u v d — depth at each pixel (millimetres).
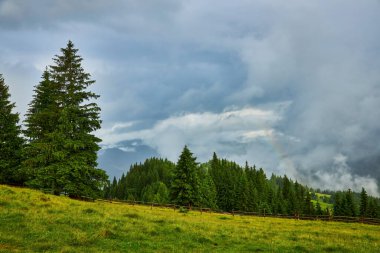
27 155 37094
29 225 17469
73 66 39000
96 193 36500
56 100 37438
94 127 38125
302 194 132000
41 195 28828
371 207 83938
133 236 18094
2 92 42656
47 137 36312
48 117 37219
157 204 48531
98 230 18469
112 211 27469
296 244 19828
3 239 14320
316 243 20531
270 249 18000
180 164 62156
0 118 40500
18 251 12836
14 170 38812
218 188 97062
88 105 37625
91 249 14320
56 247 14141
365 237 24156
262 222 35625
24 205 22906
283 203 103438
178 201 60031
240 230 24938
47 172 33594
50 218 19906
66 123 35438
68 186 33250
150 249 15680
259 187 119938
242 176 114812
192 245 17609
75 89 37719
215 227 25125
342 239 22453
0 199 23109
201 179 86688
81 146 35344
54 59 38906
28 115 39531
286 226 31828
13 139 40594
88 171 35375
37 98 40938
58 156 33656
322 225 34656
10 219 18375
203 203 76188
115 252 14352
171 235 19828
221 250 17031
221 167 127750
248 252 17016
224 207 92188
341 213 85000
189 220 29016
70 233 16922
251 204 87938
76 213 22984
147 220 24625
